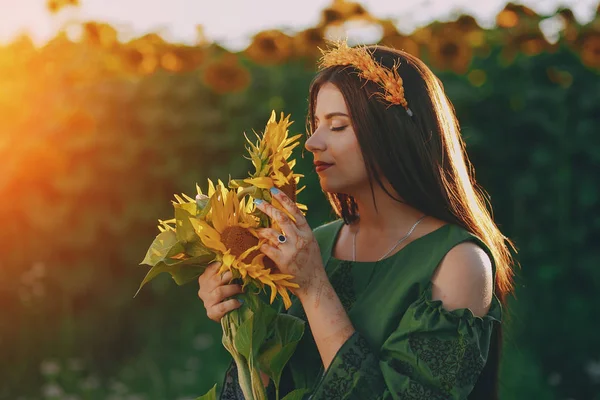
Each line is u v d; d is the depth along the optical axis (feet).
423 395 6.51
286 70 19.89
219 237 6.56
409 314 6.75
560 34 19.02
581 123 18.94
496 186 19.35
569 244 19.16
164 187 19.98
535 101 18.93
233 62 19.44
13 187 19.11
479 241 7.05
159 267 6.67
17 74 19.38
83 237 19.47
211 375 18.28
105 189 19.58
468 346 6.60
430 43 19.17
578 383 19.01
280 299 8.05
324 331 6.73
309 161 18.81
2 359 18.95
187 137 19.69
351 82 7.06
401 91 7.03
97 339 19.85
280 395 7.70
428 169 7.09
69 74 19.44
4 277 19.04
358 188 7.32
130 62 19.77
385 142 7.02
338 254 7.86
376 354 6.92
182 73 19.92
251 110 19.76
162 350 19.76
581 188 19.06
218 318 6.82
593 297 19.22
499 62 19.22
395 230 7.41
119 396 17.97
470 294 6.82
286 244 6.59
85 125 19.35
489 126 19.13
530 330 19.06
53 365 18.21
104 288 19.88
